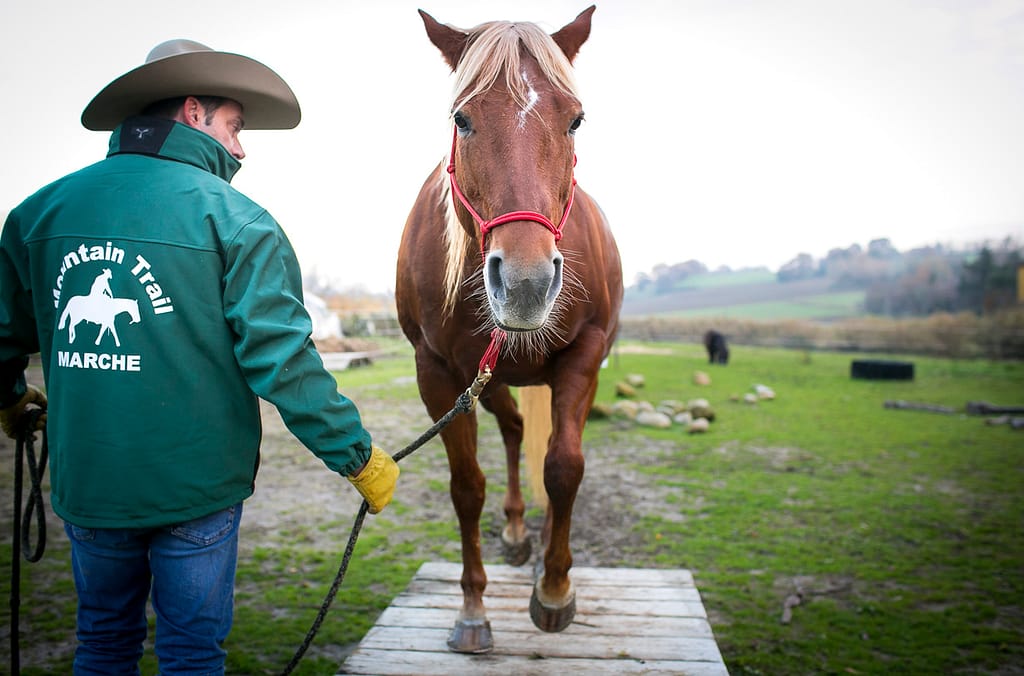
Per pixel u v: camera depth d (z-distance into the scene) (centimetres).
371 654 221
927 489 556
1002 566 402
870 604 351
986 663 296
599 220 249
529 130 158
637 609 250
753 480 575
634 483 562
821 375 1280
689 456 657
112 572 147
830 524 471
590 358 211
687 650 223
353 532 171
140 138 150
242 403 149
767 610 344
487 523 471
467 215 179
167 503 139
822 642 312
